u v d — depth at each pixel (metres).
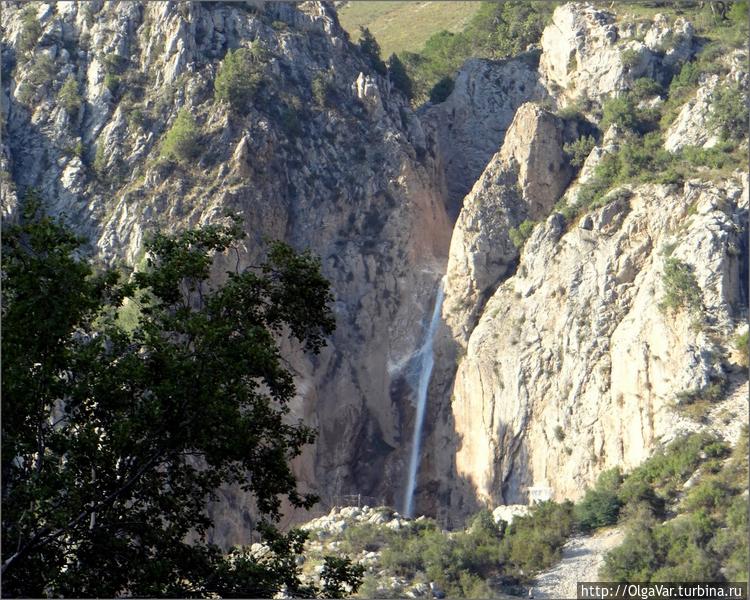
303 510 181.62
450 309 198.00
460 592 123.62
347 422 195.38
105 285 73.81
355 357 199.25
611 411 169.25
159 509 74.38
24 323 68.62
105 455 71.12
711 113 189.38
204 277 76.12
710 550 120.06
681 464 141.00
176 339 77.44
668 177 183.25
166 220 196.88
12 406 69.12
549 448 174.00
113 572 71.50
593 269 182.00
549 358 180.12
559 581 123.75
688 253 170.62
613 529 131.75
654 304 170.25
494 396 183.62
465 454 186.00
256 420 74.38
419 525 144.12
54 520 67.19
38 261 69.44
